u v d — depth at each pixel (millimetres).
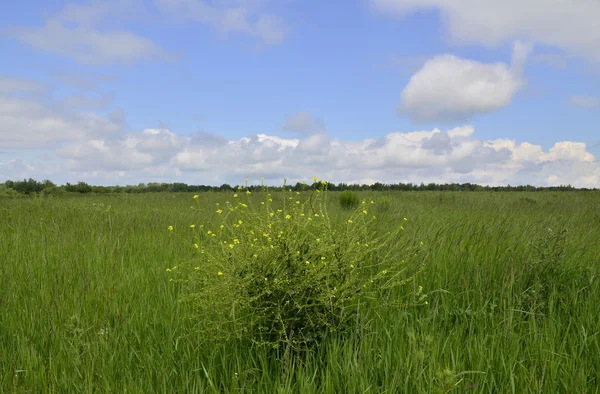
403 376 2504
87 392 2443
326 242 3365
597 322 3328
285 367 2574
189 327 3332
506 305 3664
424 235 5504
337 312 3213
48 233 7215
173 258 5461
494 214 9242
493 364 2705
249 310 3125
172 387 2469
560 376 2574
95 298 3963
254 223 3430
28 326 3418
